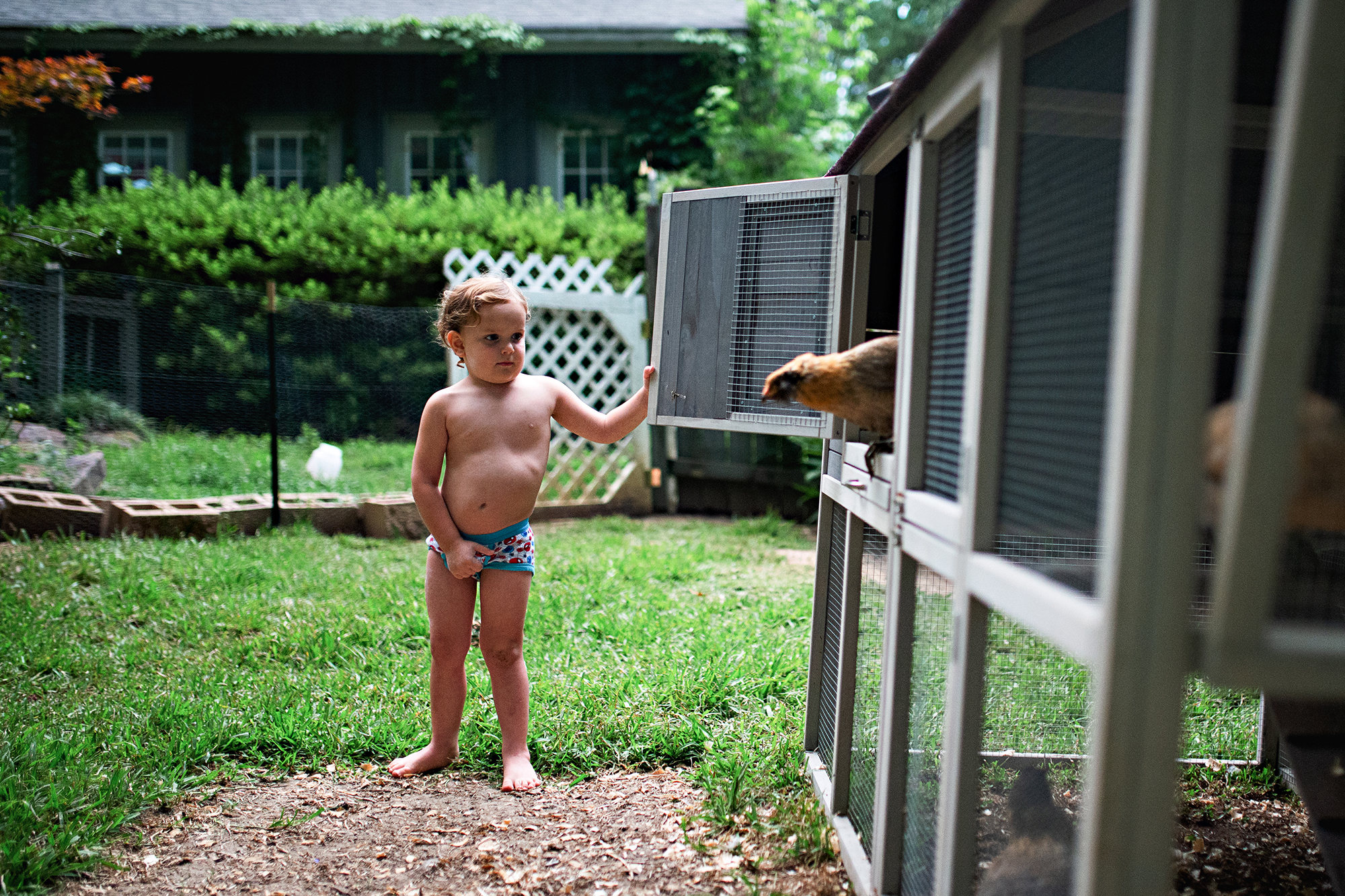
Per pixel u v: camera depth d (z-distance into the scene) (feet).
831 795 7.80
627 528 22.85
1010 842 7.14
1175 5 3.19
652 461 26.20
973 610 4.92
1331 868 6.22
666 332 9.09
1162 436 3.28
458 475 8.98
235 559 17.04
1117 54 5.06
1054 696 9.29
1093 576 6.46
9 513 18.20
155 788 8.34
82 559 15.94
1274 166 3.11
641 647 12.43
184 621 13.26
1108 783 3.43
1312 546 4.29
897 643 6.19
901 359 6.13
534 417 9.22
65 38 32.91
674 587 16.40
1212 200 3.21
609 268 25.95
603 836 7.77
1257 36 5.52
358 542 20.18
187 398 28.30
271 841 7.73
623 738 9.55
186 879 7.13
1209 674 3.31
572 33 34.01
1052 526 4.32
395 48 34.01
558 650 12.40
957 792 5.06
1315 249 3.04
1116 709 3.39
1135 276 3.25
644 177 35.04
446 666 9.11
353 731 9.66
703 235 8.82
